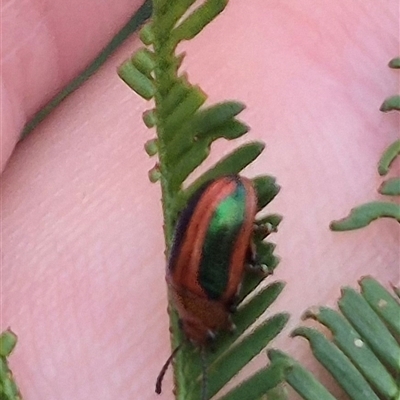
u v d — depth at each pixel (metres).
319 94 0.05
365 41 0.05
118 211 0.05
